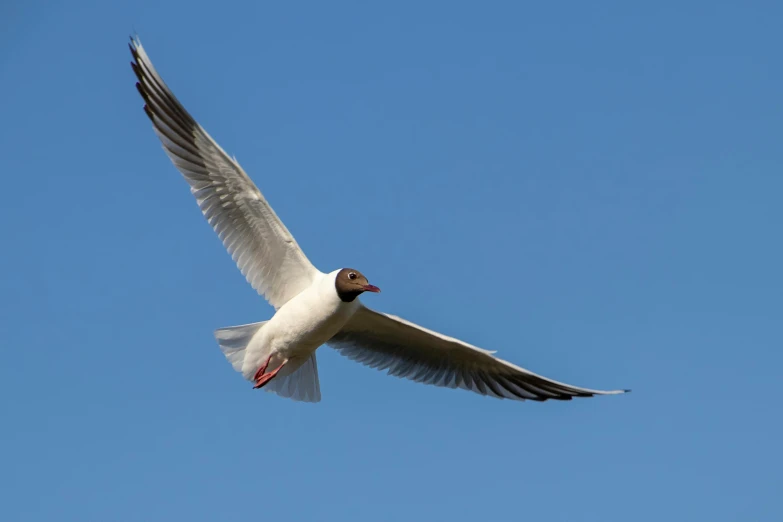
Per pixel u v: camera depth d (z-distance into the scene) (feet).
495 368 47.16
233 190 43.04
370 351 48.75
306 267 43.83
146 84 42.42
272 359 43.88
